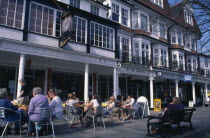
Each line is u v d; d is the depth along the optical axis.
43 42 9.35
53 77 12.45
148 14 17.56
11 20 8.44
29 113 4.94
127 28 15.78
